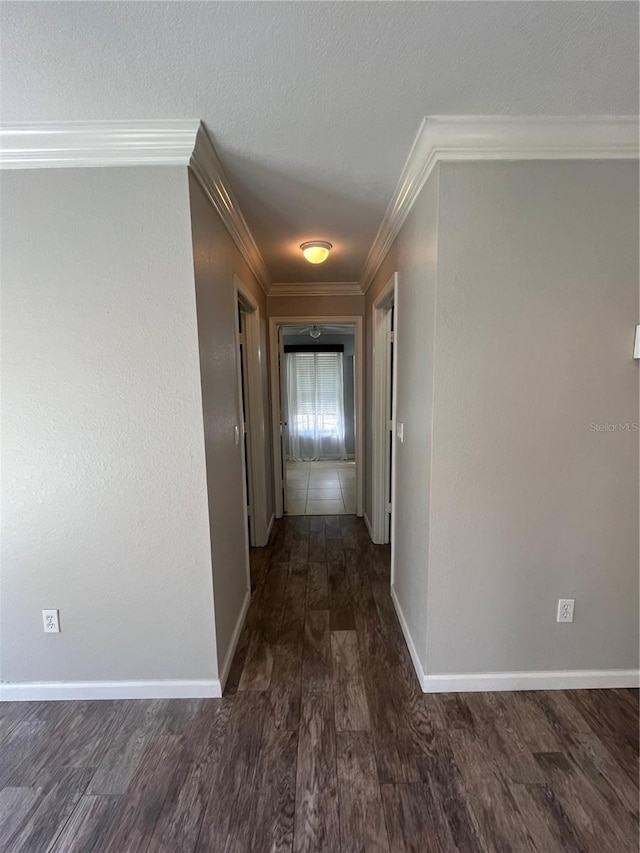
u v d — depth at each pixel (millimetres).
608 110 1315
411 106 1275
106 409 1535
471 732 1488
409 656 1921
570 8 951
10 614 1636
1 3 917
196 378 1528
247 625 2191
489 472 1567
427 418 1608
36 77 1131
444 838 1145
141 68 1105
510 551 1616
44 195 1431
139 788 1298
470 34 1017
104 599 1640
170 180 1427
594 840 1141
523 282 1472
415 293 1778
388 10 951
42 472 1561
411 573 1935
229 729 1518
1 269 1458
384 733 1487
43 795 1281
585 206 1445
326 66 1108
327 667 1850
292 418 6879
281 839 1146
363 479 3939
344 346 6852
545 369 1518
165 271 1473
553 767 1351
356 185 1780
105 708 1632
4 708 1637
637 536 1621
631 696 1656
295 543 3336
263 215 2078
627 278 1484
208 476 1609
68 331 1492
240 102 1250
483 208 1433
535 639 1675
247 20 967
